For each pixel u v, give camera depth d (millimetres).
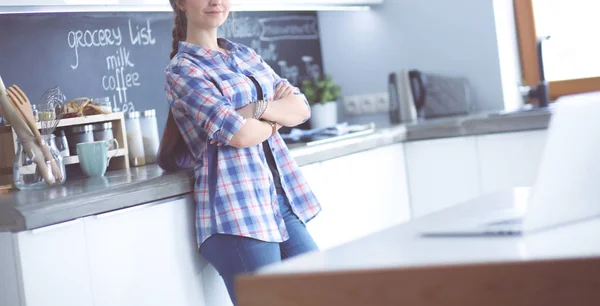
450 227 1396
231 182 2396
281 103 2535
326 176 3223
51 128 2533
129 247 2258
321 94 4270
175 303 2406
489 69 4176
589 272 1009
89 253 2141
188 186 2467
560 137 1261
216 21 2527
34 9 2746
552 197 1275
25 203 2021
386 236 1378
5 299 2033
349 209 3383
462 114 4141
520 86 4098
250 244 2373
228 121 2332
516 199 1692
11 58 3021
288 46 4383
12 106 2422
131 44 3471
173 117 2549
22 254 1977
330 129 3645
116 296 2211
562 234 1236
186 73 2422
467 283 1055
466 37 4219
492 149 3703
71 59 3221
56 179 2430
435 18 4297
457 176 3795
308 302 1116
